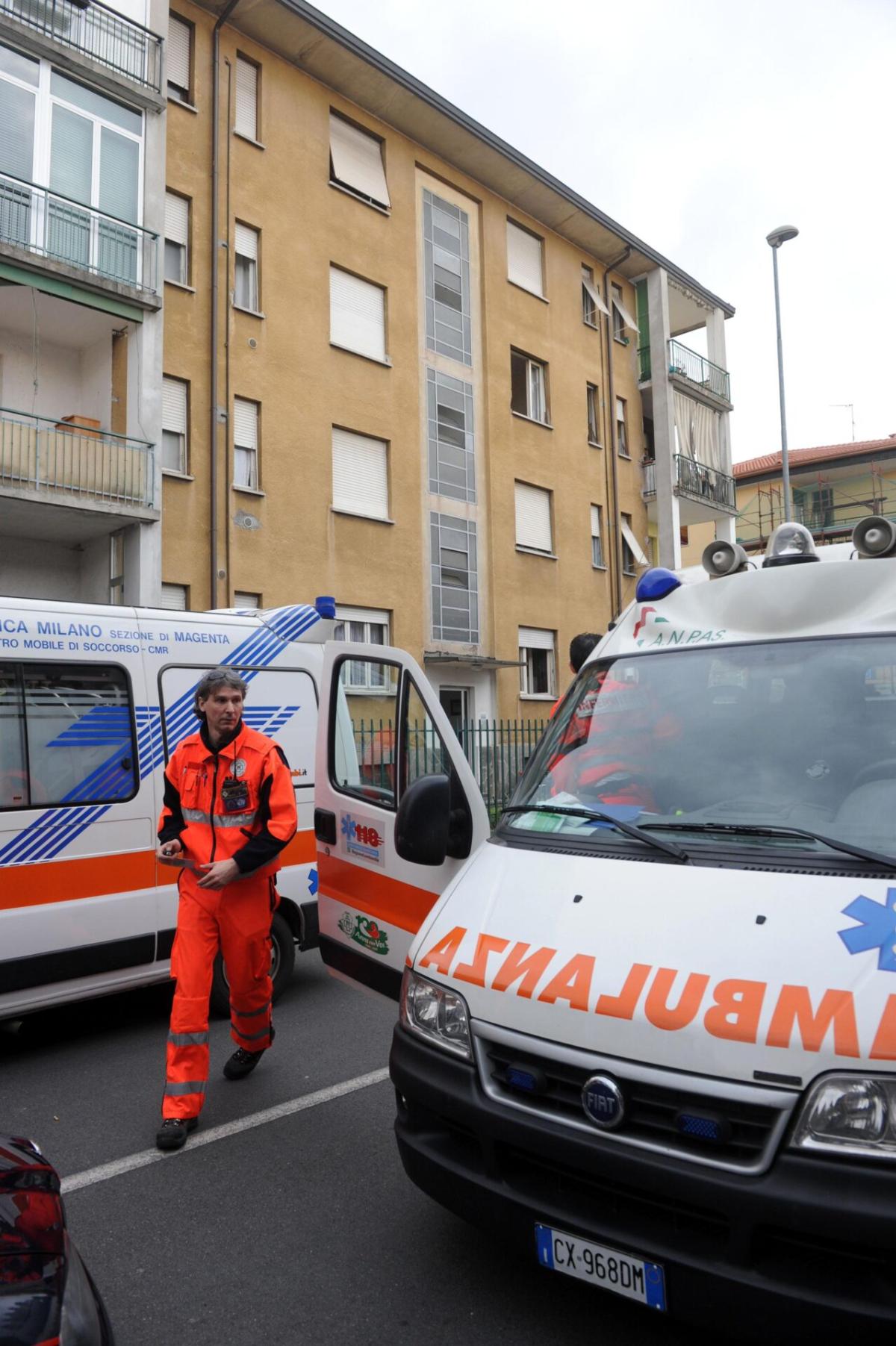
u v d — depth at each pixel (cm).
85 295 1480
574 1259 234
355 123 2044
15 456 1408
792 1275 204
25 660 522
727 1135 210
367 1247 318
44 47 1461
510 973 256
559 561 2473
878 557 328
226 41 1802
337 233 1966
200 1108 408
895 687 291
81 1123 429
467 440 2248
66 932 516
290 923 625
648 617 366
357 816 416
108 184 1545
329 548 1873
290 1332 273
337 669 445
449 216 2275
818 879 245
